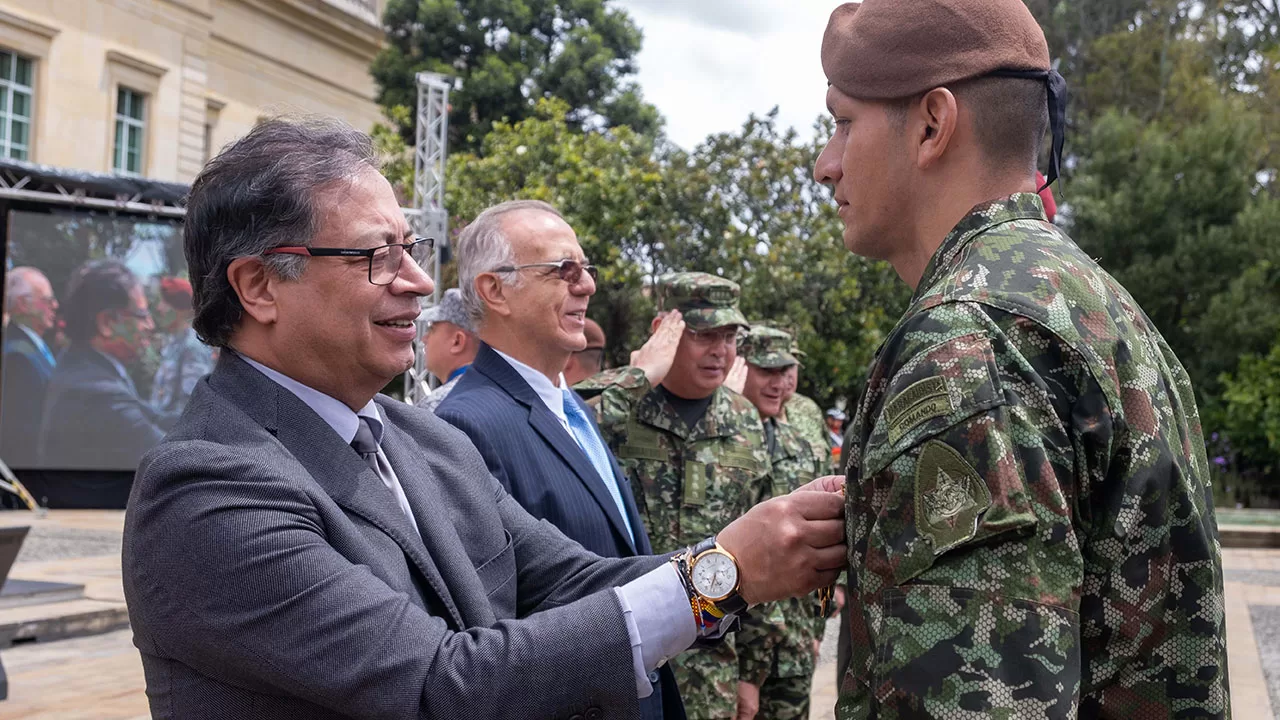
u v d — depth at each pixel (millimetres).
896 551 1274
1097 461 1284
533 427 2645
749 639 3650
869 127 1513
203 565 1472
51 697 5965
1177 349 19969
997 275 1346
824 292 14539
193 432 1620
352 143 1762
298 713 1502
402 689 1454
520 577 1980
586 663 1531
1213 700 1326
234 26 23812
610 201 14805
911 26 1467
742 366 4516
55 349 15125
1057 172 1526
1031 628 1195
